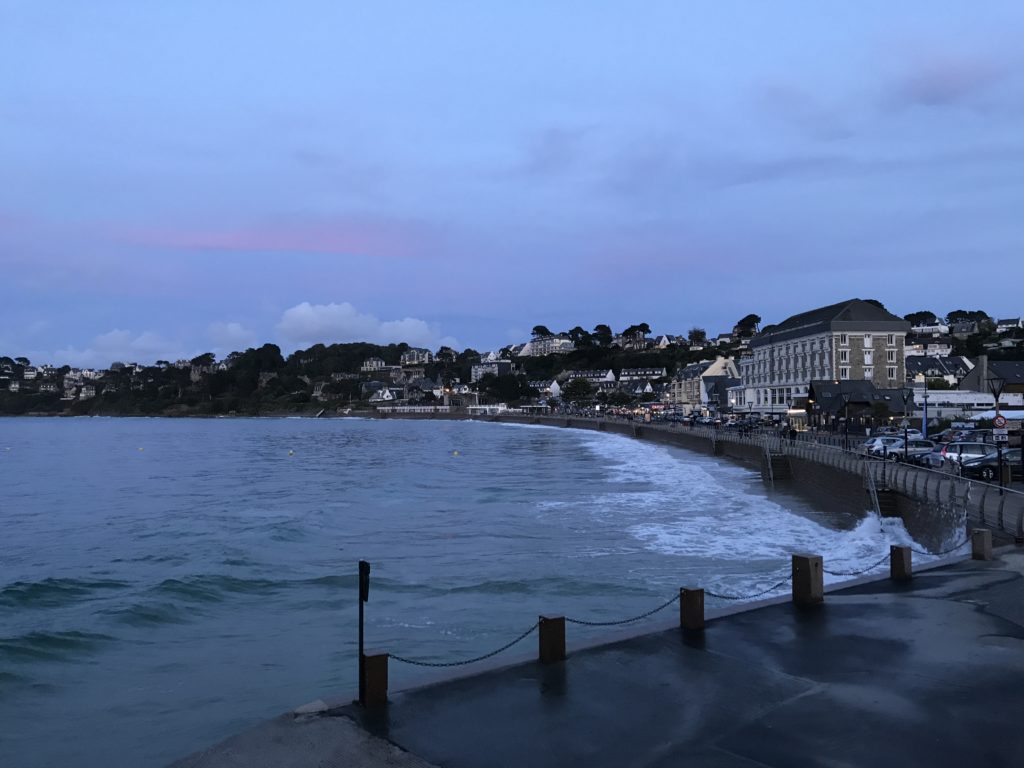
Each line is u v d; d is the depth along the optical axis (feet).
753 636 40.91
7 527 129.18
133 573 89.51
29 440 479.82
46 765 41.27
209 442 437.58
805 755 27.27
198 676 54.44
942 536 80.74
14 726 46.16
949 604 46.85
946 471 118.62
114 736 44.73
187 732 45.16
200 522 129.70
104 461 295.89
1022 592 49.47
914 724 29.68
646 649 38.91
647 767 26.63
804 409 302.45
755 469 193.47
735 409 432.66
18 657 58.49
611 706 31.96
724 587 73.77
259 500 162.71
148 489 191.93
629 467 215.10
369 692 32.07
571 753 27.78
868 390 267.18
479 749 28.17
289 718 31.07
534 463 240.12
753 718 30.55
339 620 67.56
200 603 74.28
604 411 615.98
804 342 352.08
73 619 68.95
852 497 114.32
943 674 35.04
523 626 63.46
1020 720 29.94
